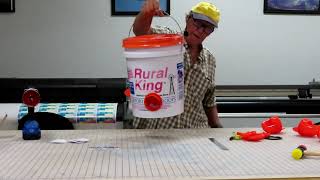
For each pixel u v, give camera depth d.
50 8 2.62
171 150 1.04
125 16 2.65
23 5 2.60
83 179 0.78
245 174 0.81
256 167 0.87
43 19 2.62
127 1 2.64
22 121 1.45
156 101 1.10
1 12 2.59
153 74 1.10
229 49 2.74
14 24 2.61
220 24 2.71
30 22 2.62
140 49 1.08
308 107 2.10
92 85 1.68
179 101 1.16
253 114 2.23
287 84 2.78
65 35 2.65
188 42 1.67
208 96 1.85
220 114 2.21
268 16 2.74
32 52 2.64
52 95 1.66
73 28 2.64
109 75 2.70
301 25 2.77
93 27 2.65
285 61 2.79
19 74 2.65
